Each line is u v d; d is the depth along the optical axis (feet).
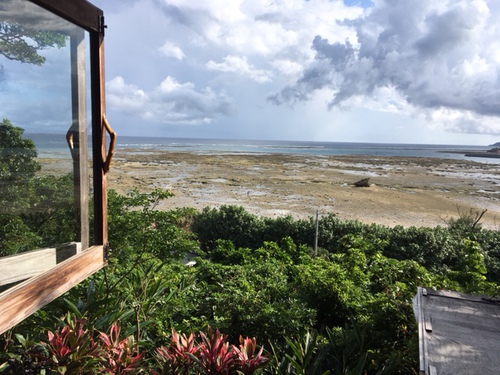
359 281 25.03
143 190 93.81
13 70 6.63
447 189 118.93
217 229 49.42
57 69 7.43
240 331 16.56
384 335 15.56
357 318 18.61
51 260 7.45
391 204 88.99
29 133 7.01
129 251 17.88
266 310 16.84
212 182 113.09
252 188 104.27
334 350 13.83
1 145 6.57
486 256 41.96
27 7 6.58
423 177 151.74
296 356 12.18
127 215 17.99
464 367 7.98
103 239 8.83
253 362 8.02
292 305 18.04
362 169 175.22
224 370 7.79
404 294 17.44
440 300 11.54
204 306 17.89
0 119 6.52
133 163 167.43
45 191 7.36
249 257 37.81
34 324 11.00
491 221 77.56
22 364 8.08
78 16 7.66
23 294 6.60
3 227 6.67
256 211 76.18
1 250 6.63
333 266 23.50
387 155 323.16
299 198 91.61
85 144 8.25
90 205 8.53
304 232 48.16
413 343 13.47
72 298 12.63
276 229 48.91
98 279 15.60
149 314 13.93
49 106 7.30
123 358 8.14
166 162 177.37
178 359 8.53
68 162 7.81
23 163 6.95
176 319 16.08
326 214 75.61
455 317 10.37
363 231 47.42
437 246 43.57
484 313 10.72
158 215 18.34
